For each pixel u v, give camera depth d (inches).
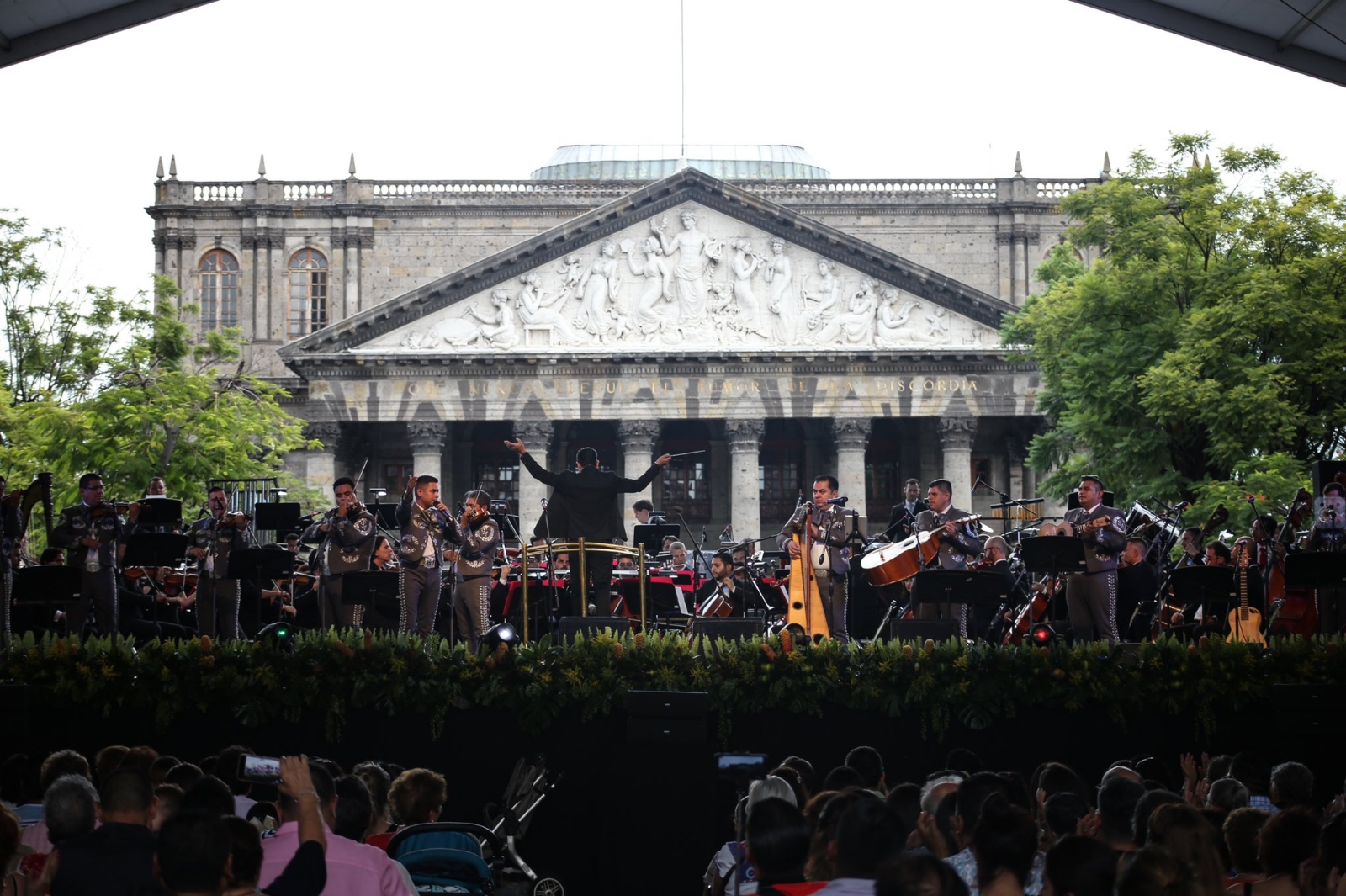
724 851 561.9
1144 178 2122.3
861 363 2765.7
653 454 2886.3
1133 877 364.5
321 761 485.4
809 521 991.0
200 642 787.4
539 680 794.2
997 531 2755.9
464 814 800.3
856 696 808.9
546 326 2765.7
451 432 3068.4
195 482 2378.2
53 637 792.9
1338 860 428.5
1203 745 816.3
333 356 2758.4
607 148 4104.3
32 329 2549.2
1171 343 2069.4
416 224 3294.8
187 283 3284.9
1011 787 515.5
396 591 931.3
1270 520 1109.1
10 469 2308.1
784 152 4114.2
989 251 3294.8
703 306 2768.2
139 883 429.4
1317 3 910.4
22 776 660.1
